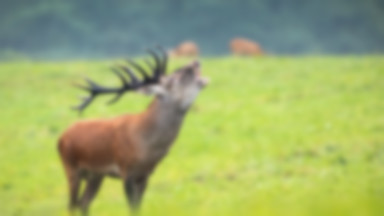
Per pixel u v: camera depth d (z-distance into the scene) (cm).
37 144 6994
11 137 7319
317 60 10456
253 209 1579
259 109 7731
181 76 3569
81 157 3816
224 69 10144
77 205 3897
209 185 5216
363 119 6969
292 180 5147
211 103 8194
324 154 5866
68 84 10038
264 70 9919
